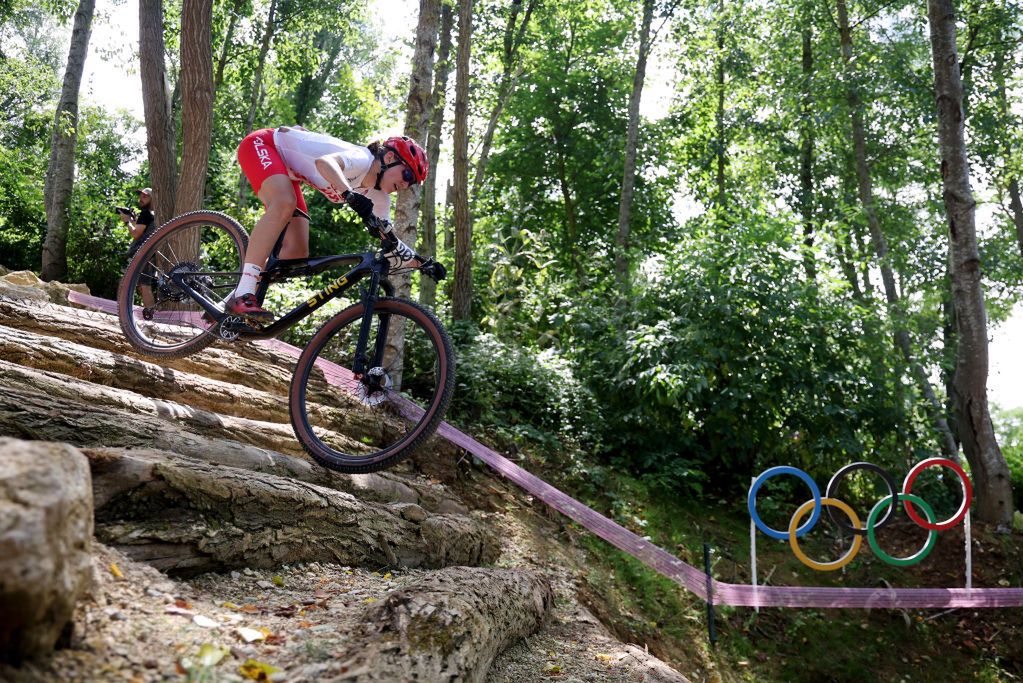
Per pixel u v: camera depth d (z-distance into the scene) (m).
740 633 6.73
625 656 3.95
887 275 14.49
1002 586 8.38
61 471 1.84
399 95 16.11
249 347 6.52
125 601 2.39
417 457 6.57
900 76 13.77
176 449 3.69
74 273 16.45
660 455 8.92
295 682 2.16
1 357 4.21
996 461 9.62
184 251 5.91
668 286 9.80
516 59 17.45
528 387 9.09
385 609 2.87
